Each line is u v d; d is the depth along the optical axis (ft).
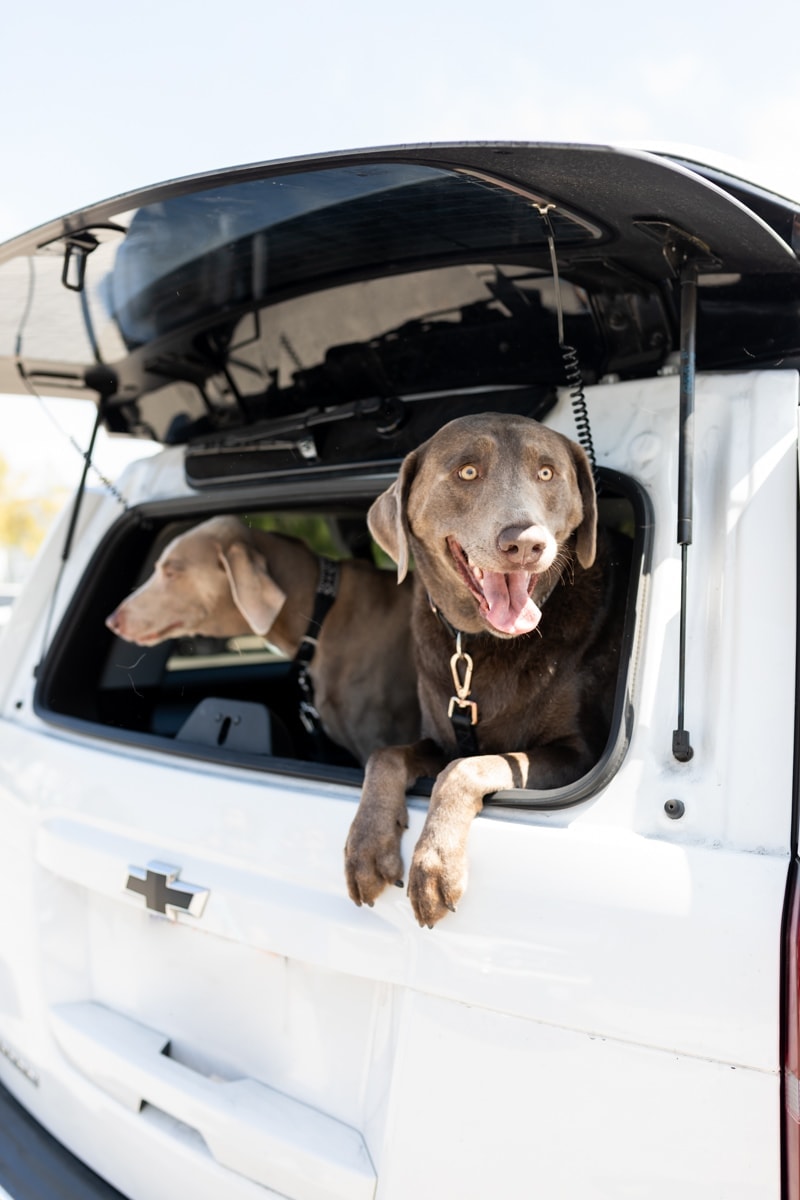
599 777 5.56
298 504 9.74
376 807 6.19
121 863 7.01
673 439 6.67
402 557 7.54
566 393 8.04
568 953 4.99
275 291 9.03
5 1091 8.12
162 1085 6.54
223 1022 6.64
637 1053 4.76
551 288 7.90
